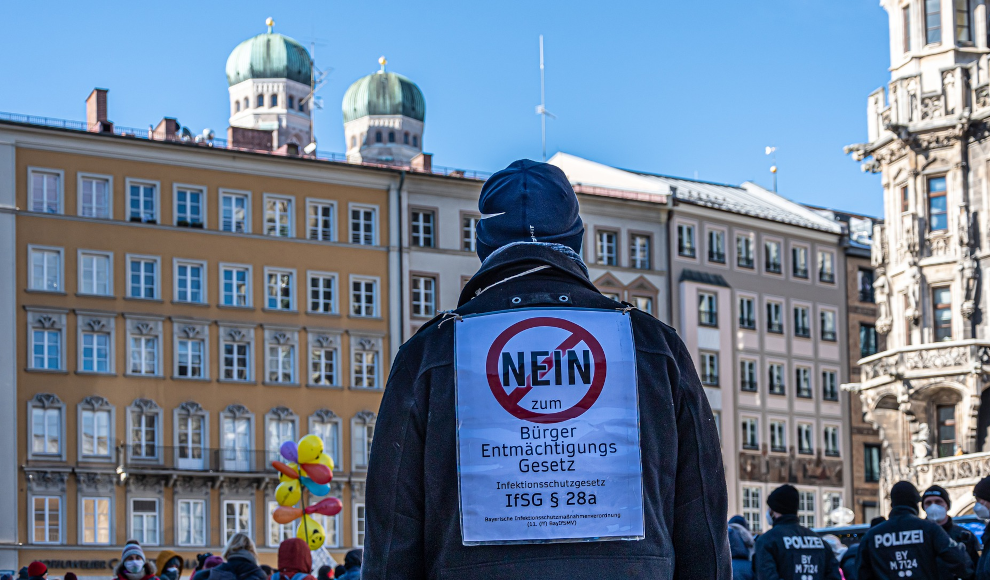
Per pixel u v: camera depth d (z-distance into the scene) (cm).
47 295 5666
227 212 6091
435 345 362
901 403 4716
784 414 7144
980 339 4594
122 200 5878
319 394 6162
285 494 3139
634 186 7156
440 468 352
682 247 7012
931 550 1027
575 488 346
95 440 5678
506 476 347
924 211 4738
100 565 5603
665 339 365
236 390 5994
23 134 5700
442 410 354
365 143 14588
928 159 4734
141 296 5866
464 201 6581
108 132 5875
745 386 7038
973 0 4728
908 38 4812
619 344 358
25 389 5569
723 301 7050
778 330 7219
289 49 14800
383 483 356
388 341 6325
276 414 6056
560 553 343
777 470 7044
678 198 6981
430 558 353
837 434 7338
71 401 5647
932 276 4700
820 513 7175
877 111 4950
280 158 6194
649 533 347
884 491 4916
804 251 7400
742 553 1277
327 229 6288
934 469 4628
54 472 5566
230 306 6025
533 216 384
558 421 349
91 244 5781
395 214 6406
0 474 5472
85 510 5616
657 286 6912
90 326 5731
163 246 5925
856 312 7531
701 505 361
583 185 6825
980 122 4606
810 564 1121
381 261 6356
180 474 5769
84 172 5809
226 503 5897
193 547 5800
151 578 1495
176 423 5853
